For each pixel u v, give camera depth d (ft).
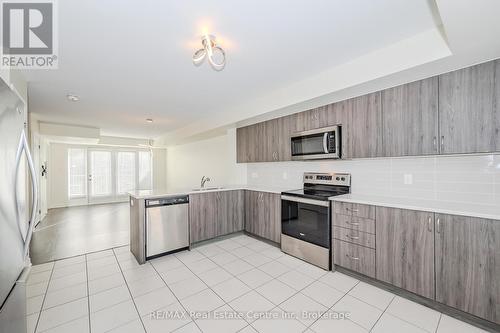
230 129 14.82
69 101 11.15
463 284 5.71
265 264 9.12
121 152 26.35
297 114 10.55
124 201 26.20
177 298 6.85
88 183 24.14
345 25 5.46
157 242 9.73
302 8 4.82
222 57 6.93
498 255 5.24
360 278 7.89
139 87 9.36
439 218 6.07
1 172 3.49
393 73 6.39
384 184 8.66
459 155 6.79
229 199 12.28
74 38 5.81
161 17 5.04
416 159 7.86
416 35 5.93
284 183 12.48
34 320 5.87
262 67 7.67
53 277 8.13
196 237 11.00
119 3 4.56
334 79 7.80
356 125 8.41
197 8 4.76
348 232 8.02
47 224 15.85
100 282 7.79
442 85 6.46
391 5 4.76
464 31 4.50
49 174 21.88
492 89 5.70
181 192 10.61
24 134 4.48
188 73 8.05
